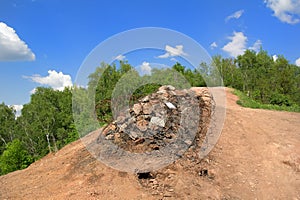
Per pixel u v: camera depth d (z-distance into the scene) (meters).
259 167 5.16
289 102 16.38
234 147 5.70
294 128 7.16
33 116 23.36
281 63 20.86
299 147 5.88
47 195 4.39
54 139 21.12
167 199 4.04
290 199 4.38
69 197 4.18
